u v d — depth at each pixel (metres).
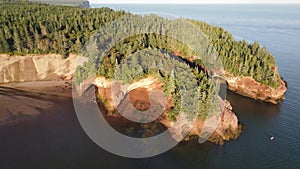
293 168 62.06
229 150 67.25
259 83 101.06
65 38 111.94
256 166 62.31
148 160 62.38
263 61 109.75
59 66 110.94
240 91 104.12
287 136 74.56
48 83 105.31
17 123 77.75
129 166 60.34
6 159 62.69
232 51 114.69
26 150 66.00
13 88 100.81
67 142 68.94
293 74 124.12
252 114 87.12
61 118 80.81
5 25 114.56
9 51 107.56
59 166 60.56
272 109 91.00
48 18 131.88
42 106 88.00
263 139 72.69
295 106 93.00
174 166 60.94
